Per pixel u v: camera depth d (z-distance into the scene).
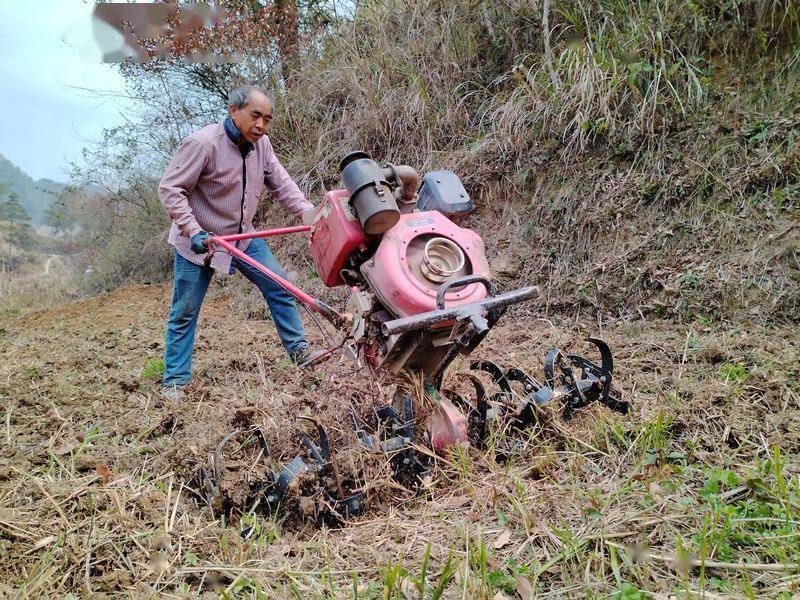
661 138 5.32
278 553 2.41
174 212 3.84
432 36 7.44
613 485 2.71
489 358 4.39
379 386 3.16
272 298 4.36
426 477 2.81
